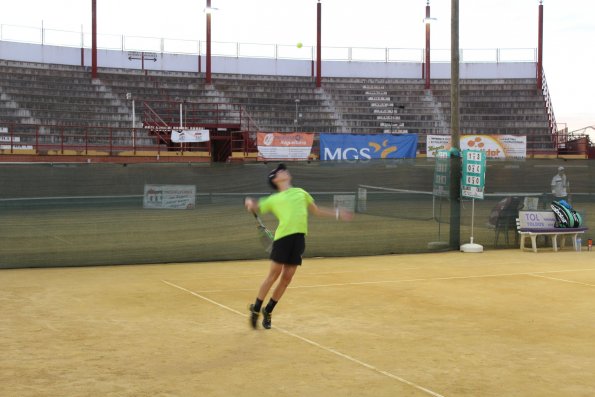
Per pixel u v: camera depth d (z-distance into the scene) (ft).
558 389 18.71
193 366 20.71
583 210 59.67
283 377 19.62
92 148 110.63
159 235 47.16
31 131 124.06
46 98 133.08
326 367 20.71
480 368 20.76
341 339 24.41
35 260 43.70
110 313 28.89
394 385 18.94
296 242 25.34
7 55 157.17
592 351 22.93
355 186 53.93
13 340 23.86
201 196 48.44
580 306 31.12
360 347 23.25
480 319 28.09
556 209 55.72
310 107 149.18
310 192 52.80
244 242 48.85
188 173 48.21
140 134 128.06
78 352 22.30
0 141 104.68
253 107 145.79
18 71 143.02
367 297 33.09
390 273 41.60
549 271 42.91
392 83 162.30
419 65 172.76
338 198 53.31
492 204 59.06
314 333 25.35
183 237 47.78
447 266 45.19
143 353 22.24
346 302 31.73
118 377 19.48
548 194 58.75
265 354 22.21
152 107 139.23
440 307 30.66
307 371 20.26
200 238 48.08
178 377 19.53
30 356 21.72
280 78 163.73
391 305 31.07
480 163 53.01
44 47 160.04
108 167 46.73
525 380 19.53
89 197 46.24
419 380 19.44
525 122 148.05
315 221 52.29
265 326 25.89
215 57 169.78
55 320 27.35
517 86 162.61
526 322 27.53
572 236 56.44
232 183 49.24
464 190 54.29
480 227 58.85
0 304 30.73
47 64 151.12
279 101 149.79
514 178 58.75
